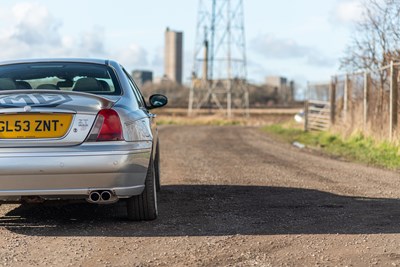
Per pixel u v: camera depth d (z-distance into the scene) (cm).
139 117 729
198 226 743
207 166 1517
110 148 673
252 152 2009
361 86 2323
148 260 589
